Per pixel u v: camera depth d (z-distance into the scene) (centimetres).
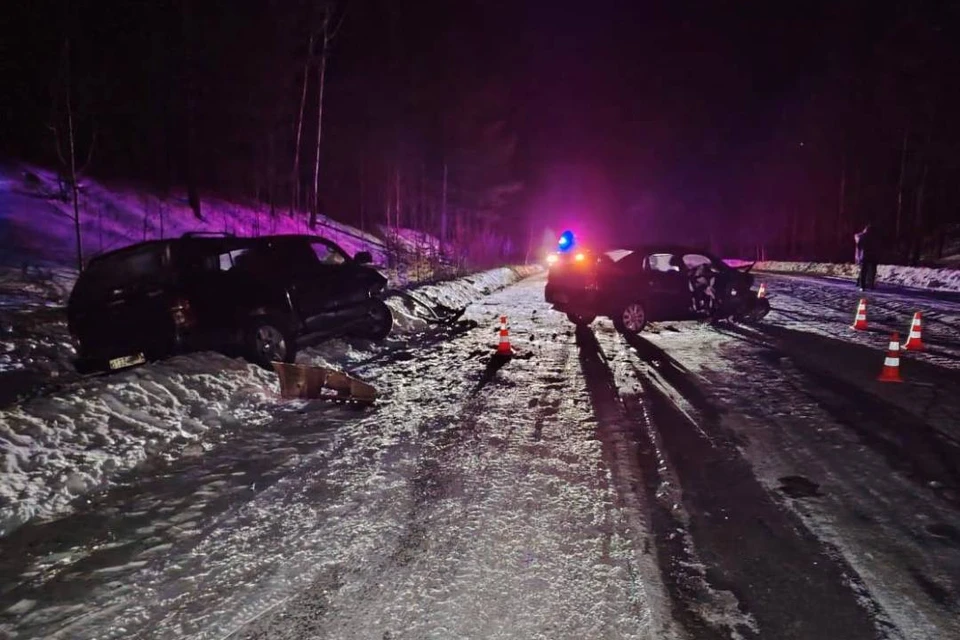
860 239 1988
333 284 912
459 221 3725
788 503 423
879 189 4119
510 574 336
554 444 538
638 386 741
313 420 614
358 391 673
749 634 288
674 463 495
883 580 331
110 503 431
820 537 376
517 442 543
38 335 845
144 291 709
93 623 299
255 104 2197
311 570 343
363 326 1005
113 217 1561
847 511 411
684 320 1135
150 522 402
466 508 415
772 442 542
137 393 604
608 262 1110
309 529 390
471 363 884
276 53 2203
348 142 3031
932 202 3803
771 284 2303
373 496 435
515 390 726
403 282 1794
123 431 540
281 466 493
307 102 2816
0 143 1641
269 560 354
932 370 821
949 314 1387
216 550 366
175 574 341
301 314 830
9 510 403
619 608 307
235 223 2020
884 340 1059
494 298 1856
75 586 331
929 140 2980
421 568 343
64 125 1280
